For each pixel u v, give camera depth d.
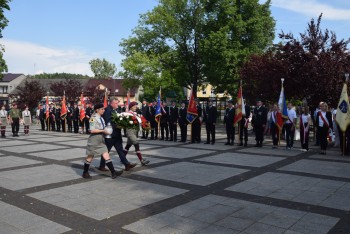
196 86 34.41
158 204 5.79
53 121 22.83
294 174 8.08
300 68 16.38
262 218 5.06
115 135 8.45
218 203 5.82
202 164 9.43
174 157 10.66
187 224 4.84
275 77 17.59
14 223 4.93
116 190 6.75
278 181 7.36
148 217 5.14
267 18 30.50
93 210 5.50
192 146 13.50
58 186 7.08
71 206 5.72
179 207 5.61
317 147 13.29
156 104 16.59
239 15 28.42
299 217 5.10
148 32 35.06
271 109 17.92
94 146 7.72
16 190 6.77
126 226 4.79
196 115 14.54
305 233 4.49
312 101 16.44
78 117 20.59
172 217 5.14
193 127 14.81
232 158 10.45
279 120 12.70
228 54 27.14
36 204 5.84
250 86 21.67
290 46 17.17
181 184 7.15
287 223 4.85
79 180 7.63
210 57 28.86
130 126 8.65
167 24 32.81
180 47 34.34
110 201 5.99
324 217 5.10
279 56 18.31
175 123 15.46
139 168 8.91
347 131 11.27
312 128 17.61
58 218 5.14
